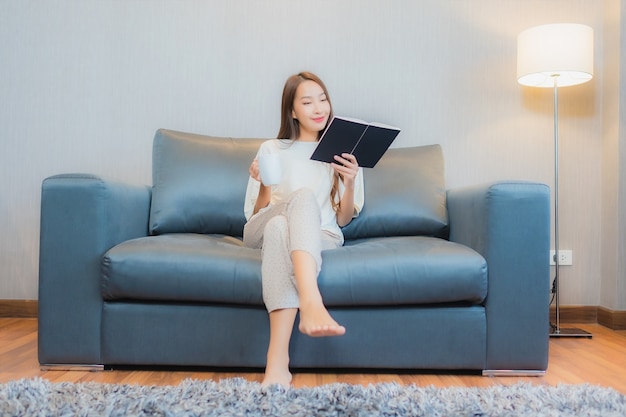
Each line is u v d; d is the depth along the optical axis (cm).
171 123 263
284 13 264
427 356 166
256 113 264
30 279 263
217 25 263
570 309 263
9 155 263
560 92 265
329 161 179
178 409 121
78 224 169
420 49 264
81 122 263
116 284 164
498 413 121
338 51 264
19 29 263
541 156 264
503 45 265
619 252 250
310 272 144
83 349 169
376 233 220
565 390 139
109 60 263
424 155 232
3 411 120
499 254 167
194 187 216
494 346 166
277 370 146
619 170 250
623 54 250
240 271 163
